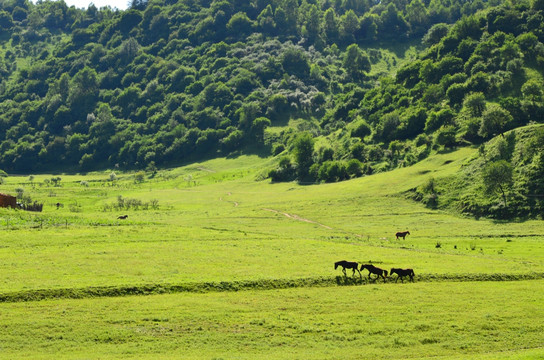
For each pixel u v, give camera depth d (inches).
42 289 1950.1
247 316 1764.3
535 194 4776.1
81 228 3558.1
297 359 1397.6
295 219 4990.2
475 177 5502.0
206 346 1508.4
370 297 2006.6
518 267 2546.8
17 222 3659.0
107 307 1819.6
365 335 1606.8
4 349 1454.2
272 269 2411.4
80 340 1533.0
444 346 1521.9
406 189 5738.2
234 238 3393.2
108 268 2351.1
